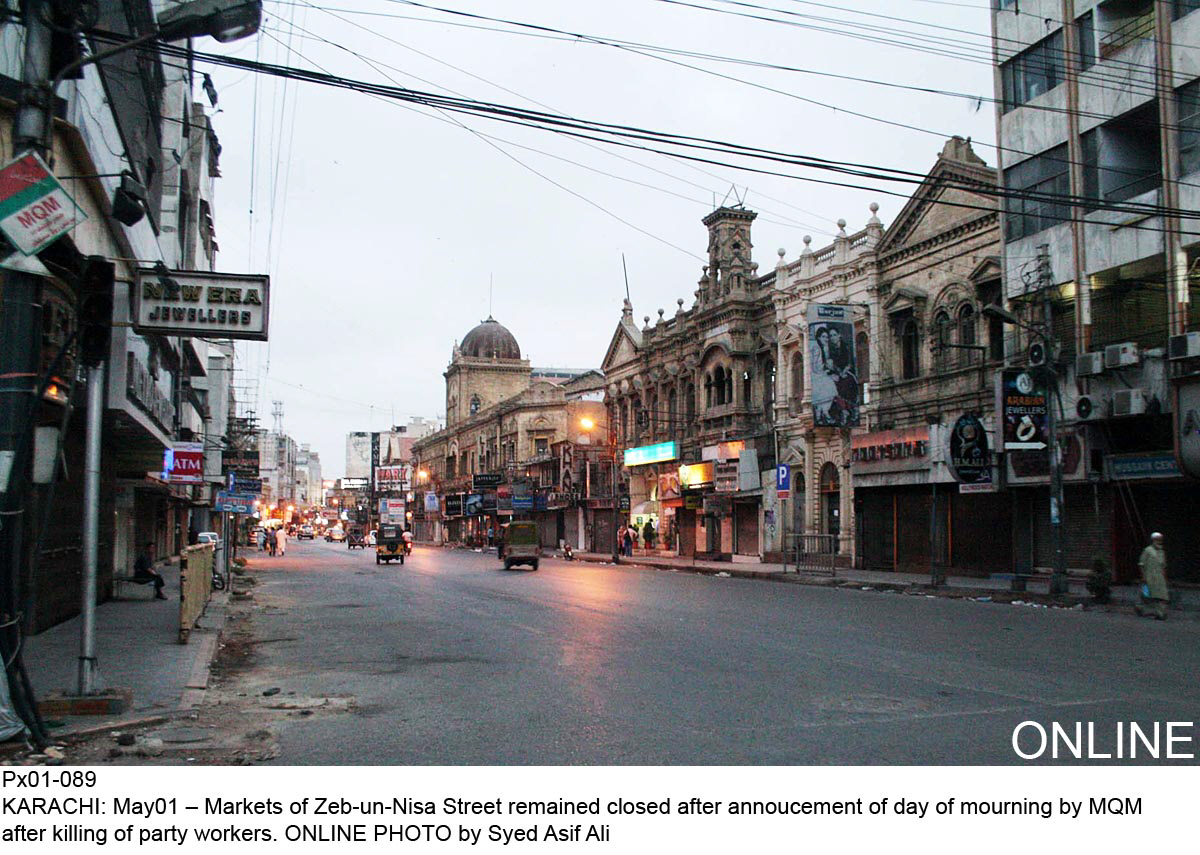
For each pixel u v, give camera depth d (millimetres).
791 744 7895
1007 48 28500
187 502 46906
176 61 25391
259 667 13203
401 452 151625
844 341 33781
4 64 9797
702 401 47625
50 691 9695
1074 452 25422
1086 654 13289
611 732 8430
